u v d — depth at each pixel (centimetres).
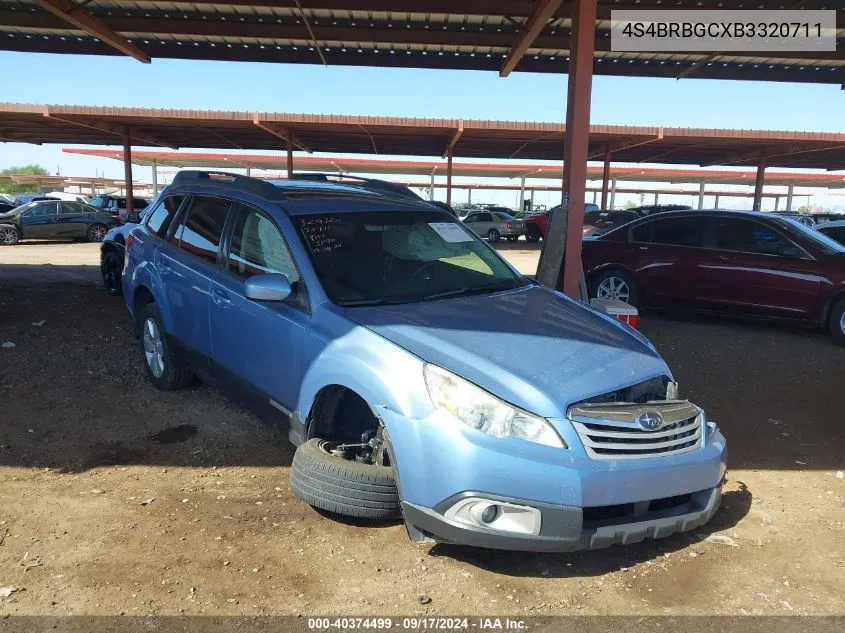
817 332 885
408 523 304
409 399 296
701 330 890
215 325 445
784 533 357
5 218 2200
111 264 1001
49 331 752
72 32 1109
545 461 278
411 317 350
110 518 350
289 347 372
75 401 524
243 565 311
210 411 510
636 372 320
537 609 285
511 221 3281
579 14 767
